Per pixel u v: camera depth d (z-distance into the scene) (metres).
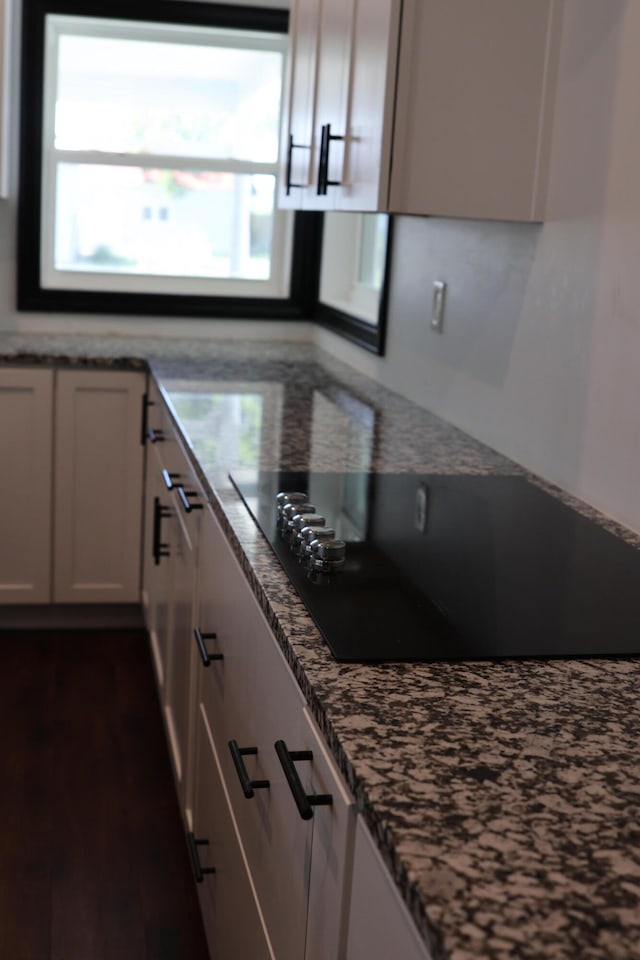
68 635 3.60
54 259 3.84
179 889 2.25
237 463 2.00
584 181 1.87
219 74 3.84
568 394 1.95
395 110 1.89
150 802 2.58
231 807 1.64
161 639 2.82
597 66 1.82
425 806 0.85
